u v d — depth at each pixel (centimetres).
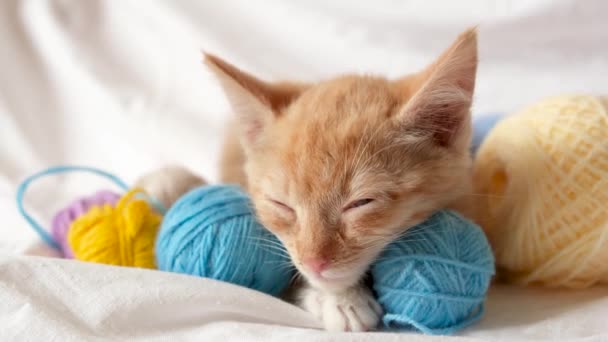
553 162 33
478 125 44
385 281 31
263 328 29
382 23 53
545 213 33
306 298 33
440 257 30
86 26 56
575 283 34
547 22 50
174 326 30
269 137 35
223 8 56
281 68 56
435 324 31
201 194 33
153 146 54
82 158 55
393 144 32
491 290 35
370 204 31
